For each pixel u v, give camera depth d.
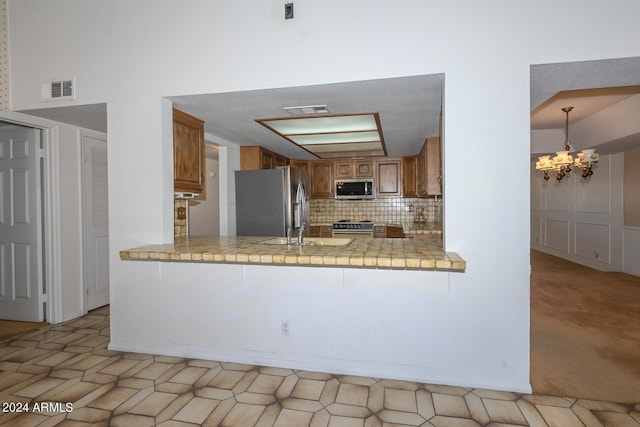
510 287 2.11
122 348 2.68
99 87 2.70
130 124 2.65
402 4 2.19
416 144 4.43
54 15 2.76
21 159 3.31
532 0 2.04
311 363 2.36
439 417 1.85
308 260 2.10
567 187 6.88
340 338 2.32
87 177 3.57
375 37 2.23
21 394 2.07
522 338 2.10
